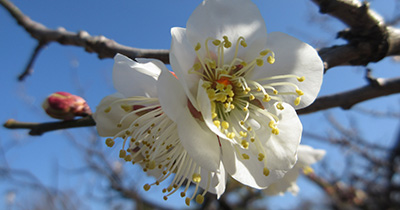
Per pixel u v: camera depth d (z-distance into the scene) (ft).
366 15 0.20
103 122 0.18
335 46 0.22
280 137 0.17
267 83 0.17
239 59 0.17
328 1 0.20
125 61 0.17
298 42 0.16
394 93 0.24
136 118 0.18
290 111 0.17
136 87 0.18
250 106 0.18
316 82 0.16
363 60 0.22
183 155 0.19
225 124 0.17
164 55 0.22
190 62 0.17
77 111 0.21
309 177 0.63
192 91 0.17
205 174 0.19
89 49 0.24
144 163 0.20
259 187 0.17
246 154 0.17
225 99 0.17
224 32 0.17
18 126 0.22
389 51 0.21
